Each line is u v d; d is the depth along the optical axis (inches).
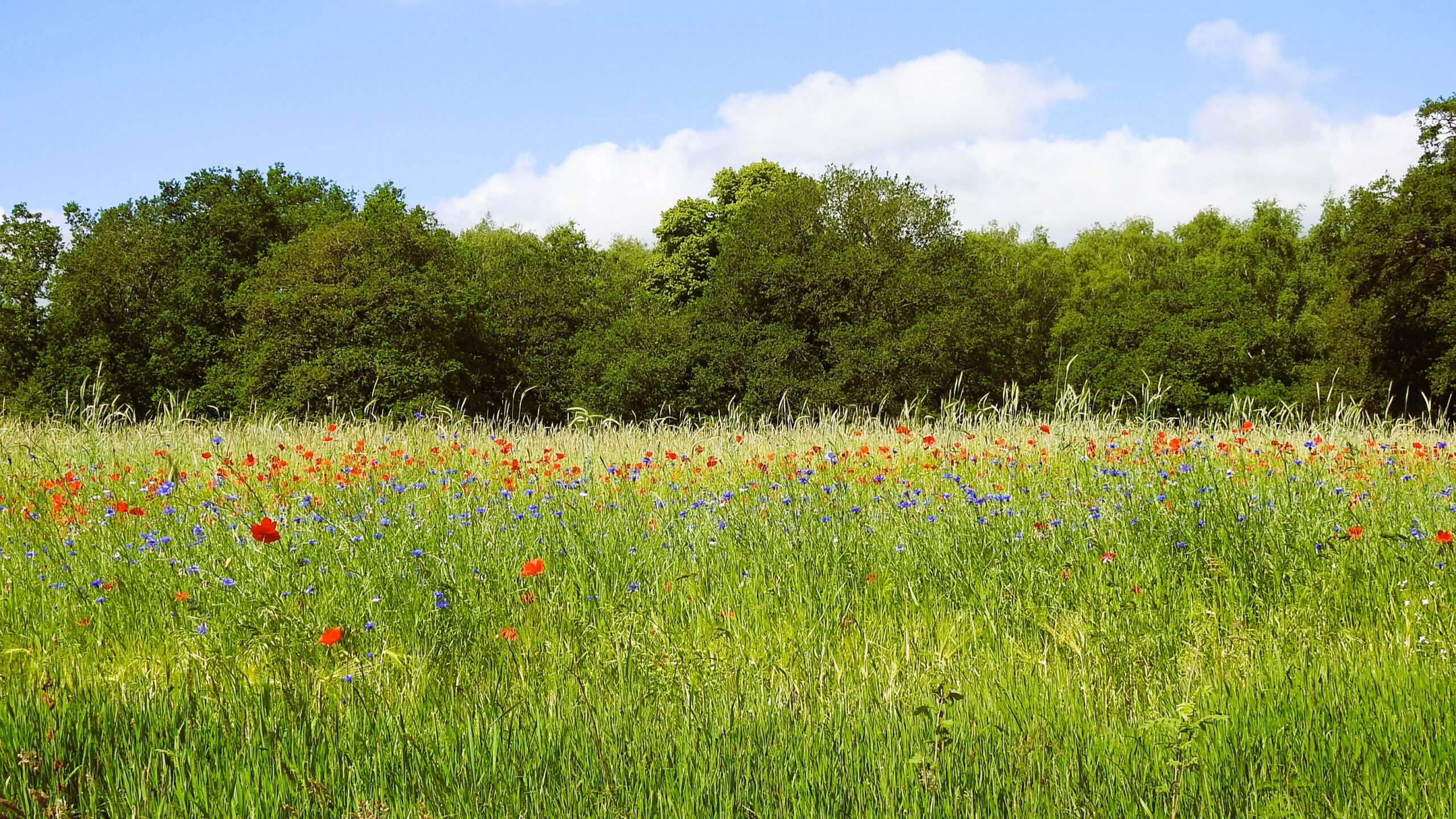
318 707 118.6
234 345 1258.6
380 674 136.0
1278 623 158.6
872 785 102.3
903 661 147.5
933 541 207.3
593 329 1501.0
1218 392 1493.6
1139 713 125.0
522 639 153.9
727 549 210.5
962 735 112.9
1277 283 1939.0
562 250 2030.0
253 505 234.5
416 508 233.8
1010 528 210.5
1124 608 163.8
